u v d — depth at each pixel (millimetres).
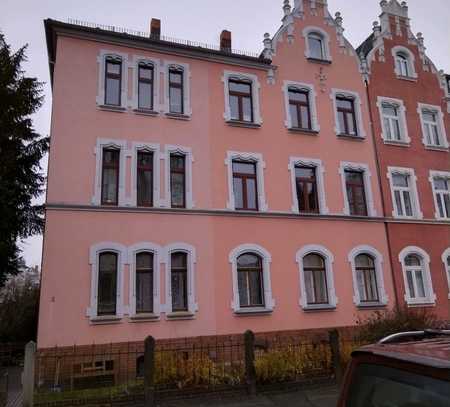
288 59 17984
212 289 14336
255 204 16047
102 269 13438
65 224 13211
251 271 15242
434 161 19547
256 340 14336
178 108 15953
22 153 16844
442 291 17750
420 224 18297
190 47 16094
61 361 12203
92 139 14258
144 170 14898
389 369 2467
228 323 14234
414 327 12648
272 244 15547
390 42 20406
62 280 12750
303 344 11391
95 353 11930
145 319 13289
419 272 17844
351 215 16984
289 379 10352
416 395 2244
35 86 17234
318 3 19406
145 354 9383
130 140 14711
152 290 13719
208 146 15695
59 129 13961
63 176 13617
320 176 17078
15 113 16297
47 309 12414
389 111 19594
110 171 14461
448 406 2053
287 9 18672
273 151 16625
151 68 15922
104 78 15039
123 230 13789
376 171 18172
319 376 10664
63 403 8844
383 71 19750
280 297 15125
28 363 9008
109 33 15086
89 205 13555
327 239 16438
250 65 17188
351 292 16219
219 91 16500
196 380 9742
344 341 11867
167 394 9367
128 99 15070
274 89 17391
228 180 15633
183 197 15102
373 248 17078
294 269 15602
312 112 17781
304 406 8953
